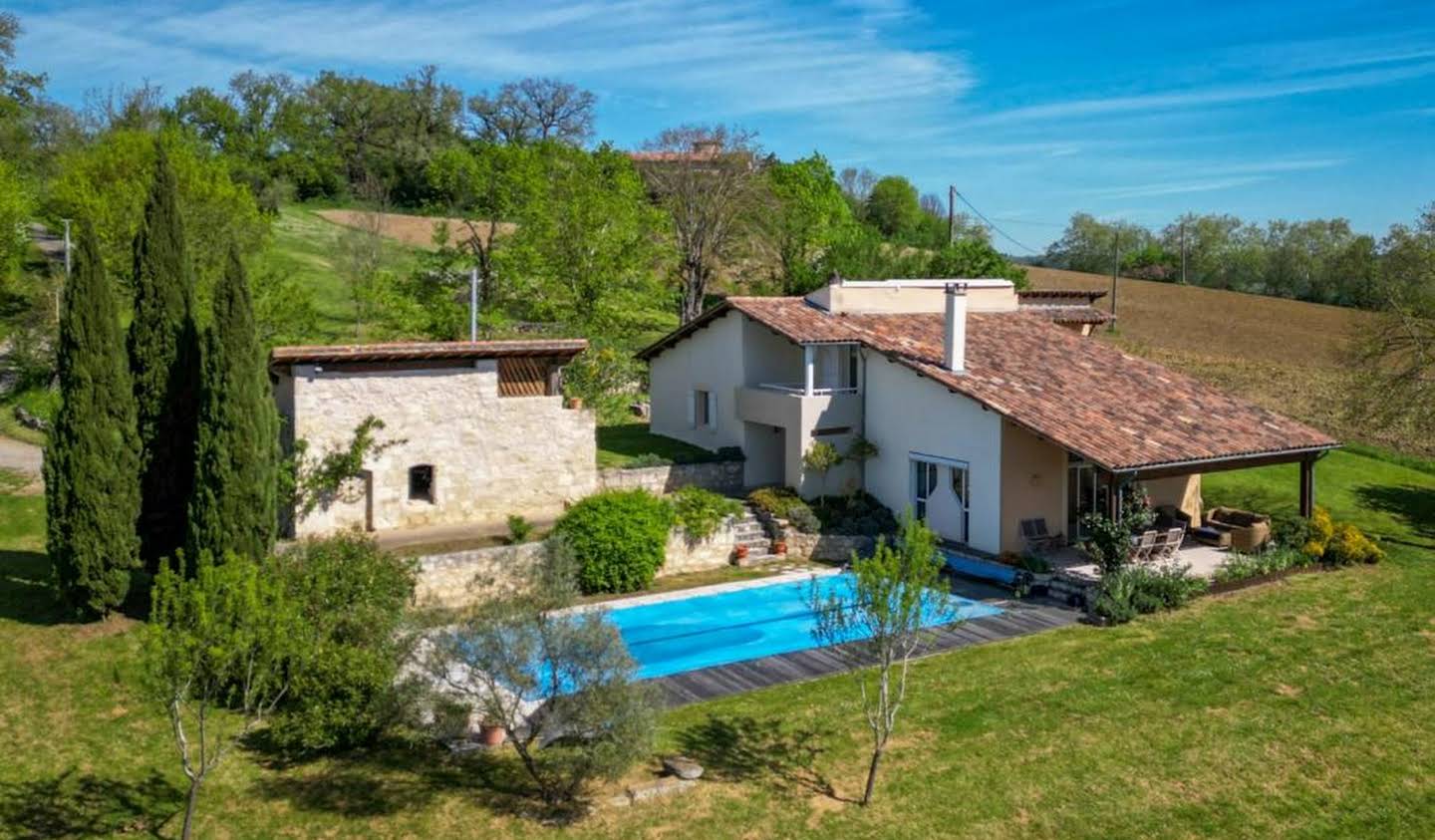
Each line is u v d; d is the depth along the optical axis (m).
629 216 51.75
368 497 25.86
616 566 24.84
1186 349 57.00
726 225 61.62
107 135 62.47
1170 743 16.75
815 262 61.62
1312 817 14.86
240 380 19.88
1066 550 26.92
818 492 30.45
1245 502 32.97
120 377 20.05
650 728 13.89
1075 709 17.89
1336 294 82.50
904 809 14.68
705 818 14.28
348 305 57.81
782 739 16.73
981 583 25.81
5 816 13.86
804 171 75.44
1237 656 20.38
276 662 13.24
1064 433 24.95
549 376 28.52
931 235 96.38
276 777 15.16
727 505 27.80
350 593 16.95
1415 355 33.25
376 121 95.44
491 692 14.09
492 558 23.59
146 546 21.59
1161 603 23.16
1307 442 27.55
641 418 41.31
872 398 30.58
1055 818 14.60
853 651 15.51
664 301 55.31
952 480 28.19
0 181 48.56
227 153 83.81
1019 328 33.81
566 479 28.31
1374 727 17.44
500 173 52.62
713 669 20.08
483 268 51.41
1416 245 34.59
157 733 16.30
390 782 15.03
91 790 14.61
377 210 71.38
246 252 41.78
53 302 41.44
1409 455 38.91
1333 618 22.64
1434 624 22.30
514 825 13.98
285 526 24.72
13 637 19.56
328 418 25.12
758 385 33.09
